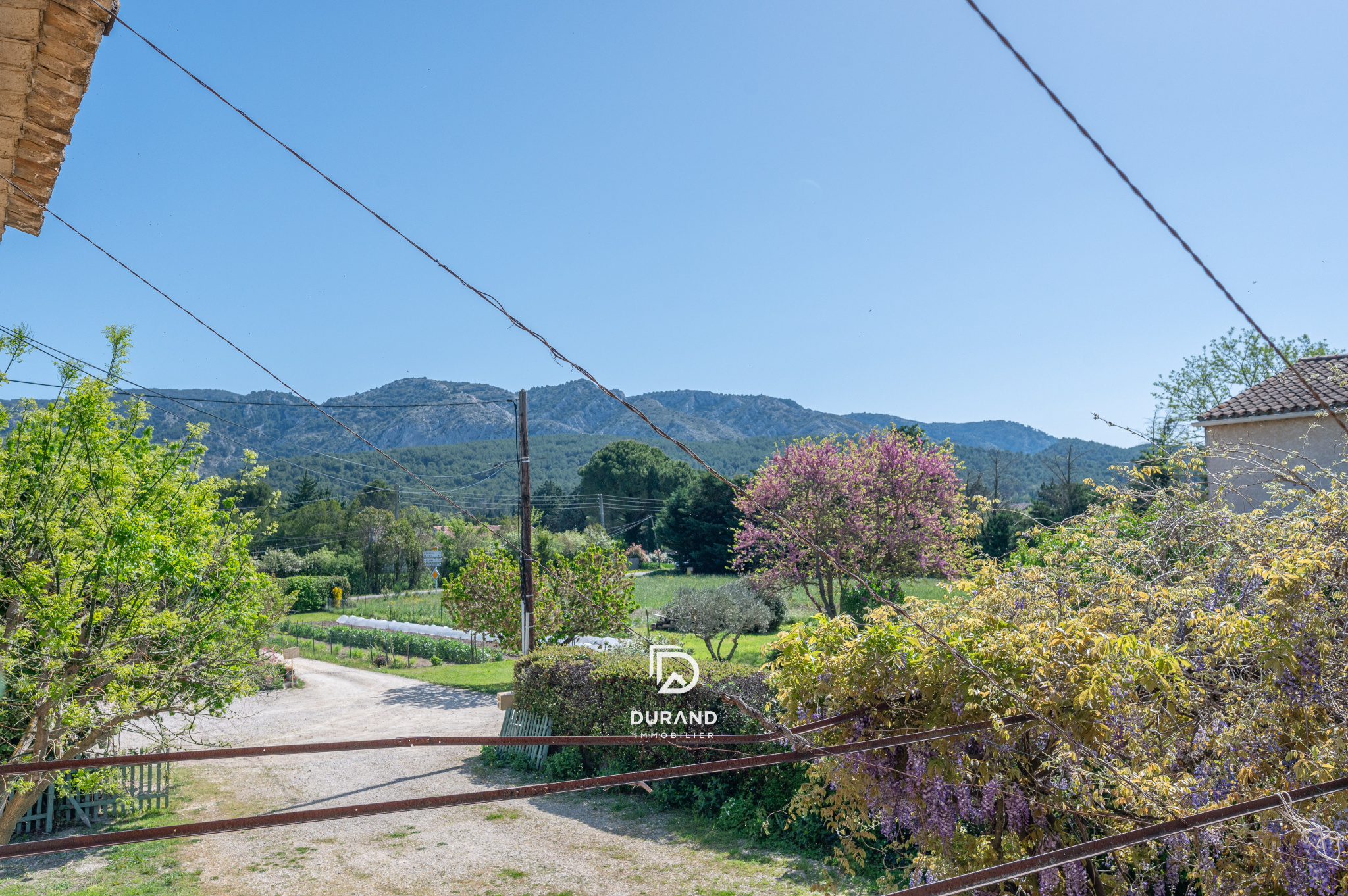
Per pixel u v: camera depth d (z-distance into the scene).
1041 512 32.94
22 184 4.71
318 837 11.66
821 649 5.52
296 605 54.56
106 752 13.03
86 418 10.20
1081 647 4.89
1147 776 4.57
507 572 21.20
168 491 11.05
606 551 21.53
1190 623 5.48
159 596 11.04
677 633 26.00
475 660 32.09
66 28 3.73
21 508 10.12
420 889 9.66
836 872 9.16
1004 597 5.72
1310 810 4.38
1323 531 5.36
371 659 33.88
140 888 9.89
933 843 5.15
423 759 16.06
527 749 15.21
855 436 23.34
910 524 21.75
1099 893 4.98
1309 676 4.70
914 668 5.14
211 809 13.24
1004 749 4.83
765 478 23.30
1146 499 8.02
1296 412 13.84
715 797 11.60
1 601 10.34
